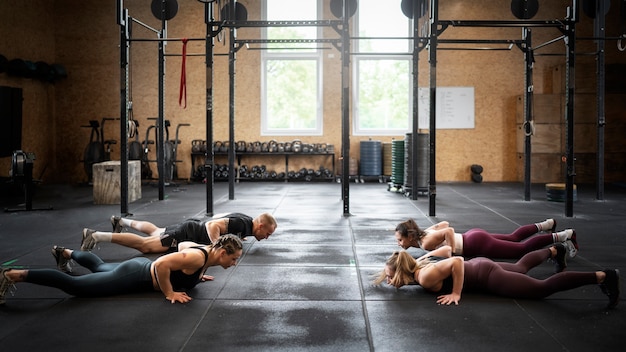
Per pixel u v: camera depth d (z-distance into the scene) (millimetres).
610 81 11570
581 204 8219
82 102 12188
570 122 6902
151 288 3590
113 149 12227
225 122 12359
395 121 12305
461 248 4348
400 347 2758
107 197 8305
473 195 9477
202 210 7672
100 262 3826
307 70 12227
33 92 11320
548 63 12062
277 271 4270
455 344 2795
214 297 3584
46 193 9867
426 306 3387
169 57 12156
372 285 3867
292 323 3104
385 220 6723
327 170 11922
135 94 12172
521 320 3133
